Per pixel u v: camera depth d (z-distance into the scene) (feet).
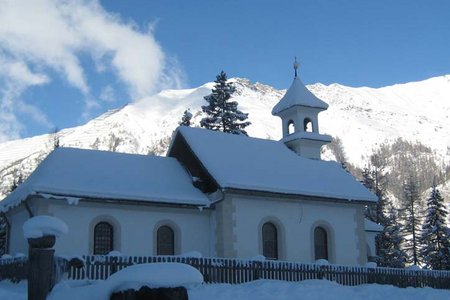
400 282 94.63
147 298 26.16
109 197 93.76
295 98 137.59
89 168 100.53
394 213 224.33
